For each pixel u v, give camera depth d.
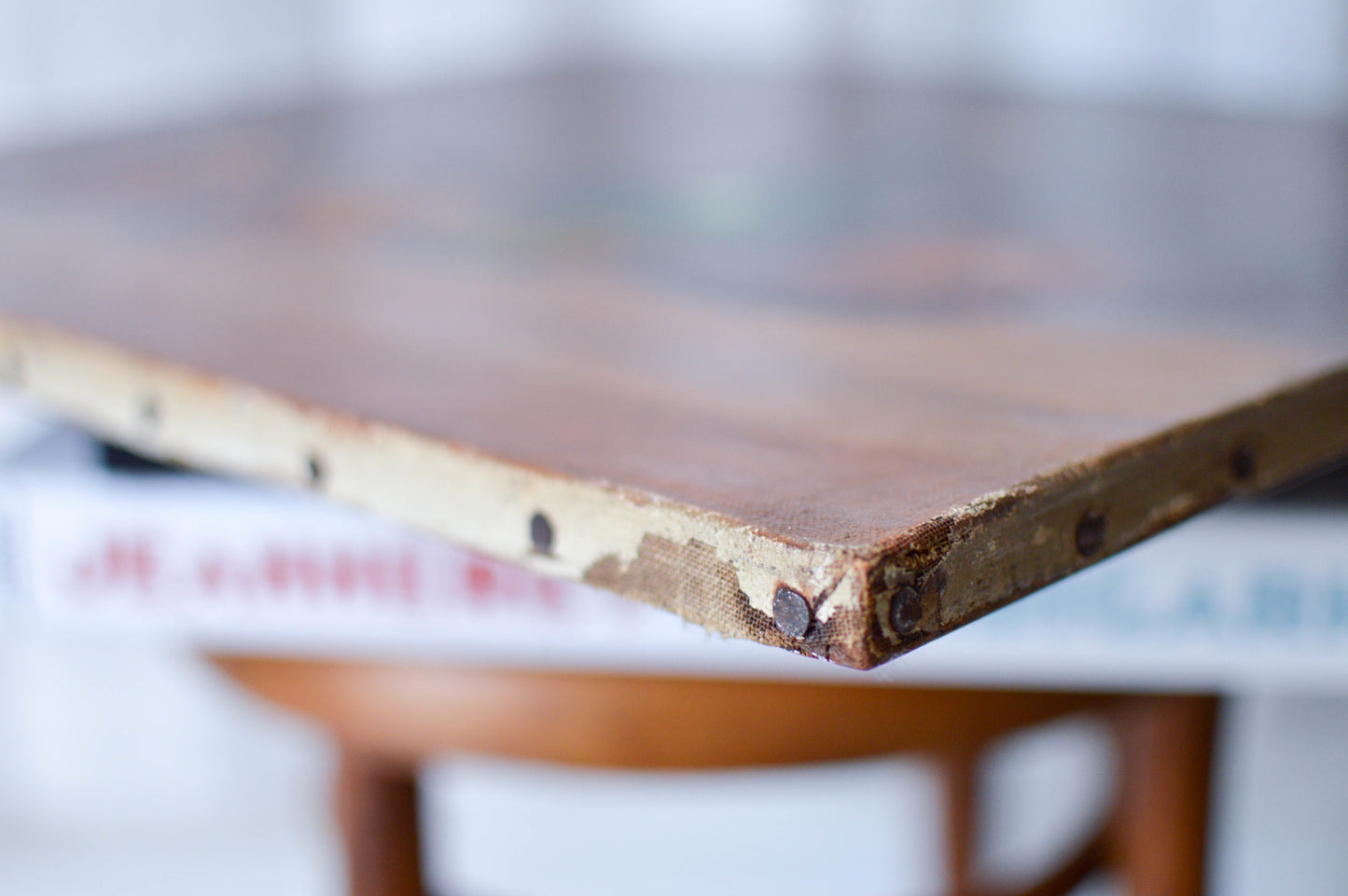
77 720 2.27
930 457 0.50
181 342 0.63
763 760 0.72
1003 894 1.04
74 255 0.89
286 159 1.32
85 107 2.18
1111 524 0.49
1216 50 2.41
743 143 1.38
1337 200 1.07
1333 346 0.61
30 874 2.17
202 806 2.34
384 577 0.65
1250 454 0.54
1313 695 2.06
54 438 0.74
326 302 0.72
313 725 0.88
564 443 0.52
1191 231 0.93
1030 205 1.04
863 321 0.66
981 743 0.75
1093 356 0.60
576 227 0.96
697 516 0.46
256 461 0.58
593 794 2.22
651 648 0.65
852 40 2.48
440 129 1.51
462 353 0.62
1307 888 2.00
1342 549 0.61
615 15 2.56
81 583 0.66
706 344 0.63
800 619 0.45
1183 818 0.84
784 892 2.11
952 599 0.45
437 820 2.15
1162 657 0.63
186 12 2.22
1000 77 2.24
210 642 0.74
